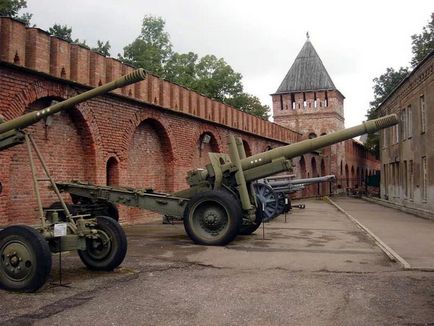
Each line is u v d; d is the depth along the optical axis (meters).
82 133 14.48
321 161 49.81
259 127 31.03
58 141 13.70
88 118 14.35
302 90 53.97
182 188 19.92
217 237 11.82
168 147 19.14
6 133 7.90
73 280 7.75
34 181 7.75
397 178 33.22
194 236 12.00
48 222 7.91
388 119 12.61
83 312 6.07
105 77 15.18
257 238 13.48
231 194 12.90
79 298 6.68
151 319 5.85
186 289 7.31
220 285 7.61
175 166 19.41
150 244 11.99
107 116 15.20
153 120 17.95
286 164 12.94
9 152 11.49
